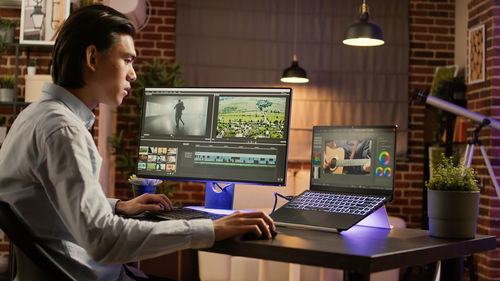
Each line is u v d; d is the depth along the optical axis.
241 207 4.19
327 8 5.50
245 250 1.22
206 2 5.38
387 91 5.54
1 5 4.02
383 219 1.61
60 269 1.18
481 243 1.46
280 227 1.54
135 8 4.49
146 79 5.09
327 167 1.86
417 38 5.64
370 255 1.08
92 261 1.29
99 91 1.36
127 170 5.02
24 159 1.20
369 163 1.75
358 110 5.50
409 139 5.60
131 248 1.14
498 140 4.03
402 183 5.55
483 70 4.18
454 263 1.47
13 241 1.16
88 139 1.21
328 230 1.47
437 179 1.46
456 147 4.70
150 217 1.62
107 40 1.32
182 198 5.34
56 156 1.15
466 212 1.42
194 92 1.93
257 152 1.81
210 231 1.21
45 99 1.30
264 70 5.41
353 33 3.58
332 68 5.49
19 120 1.28
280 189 4.35
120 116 5.28
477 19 4.33
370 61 5.52
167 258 3.46
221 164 1.86
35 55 4.11
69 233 1.27
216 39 5.37
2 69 4.09
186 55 5.34
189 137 1.92
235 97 1.87
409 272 3.13
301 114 5.45
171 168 1.93
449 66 5.17
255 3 5.42
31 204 1.23
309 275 3.12
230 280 3.44
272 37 5.43
